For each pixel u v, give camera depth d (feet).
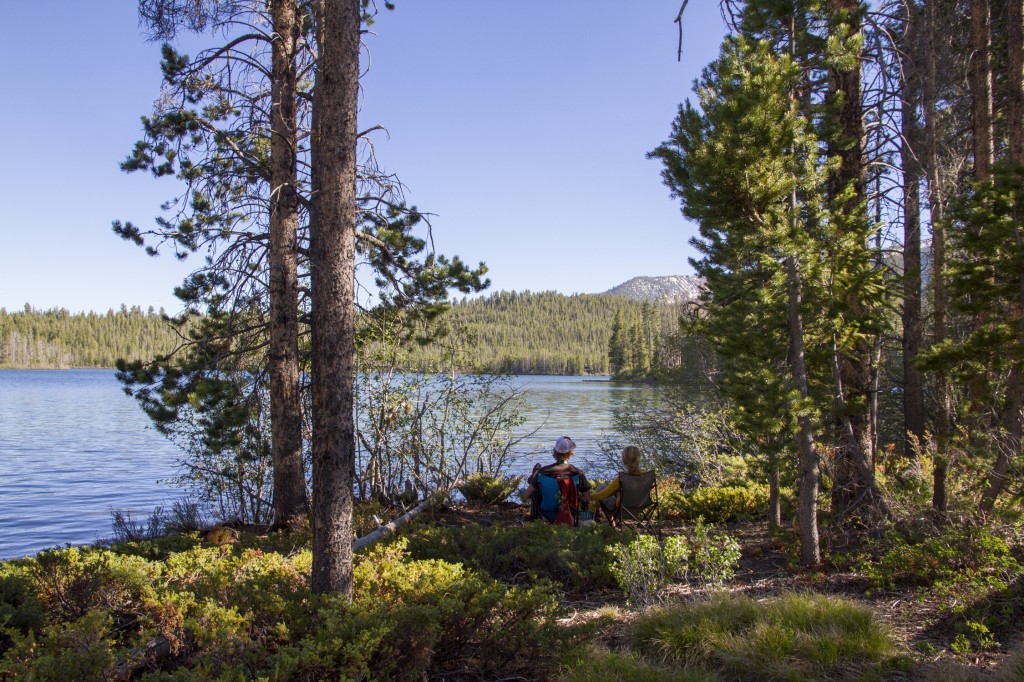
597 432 88.33
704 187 20.92
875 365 27.02
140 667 13.03
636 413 53.93
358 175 34.55
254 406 34.55
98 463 77.10
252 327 33.50
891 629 14.61
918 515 22.02
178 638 13.35
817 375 24.64
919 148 34.68
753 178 19.89
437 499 34.40
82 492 60.44
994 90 36.04
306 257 31.96
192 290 34.76
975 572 16.84
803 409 19.72
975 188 21.17
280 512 30.63
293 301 31.14
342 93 14.73
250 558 18.83
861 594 17.93
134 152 31.07
